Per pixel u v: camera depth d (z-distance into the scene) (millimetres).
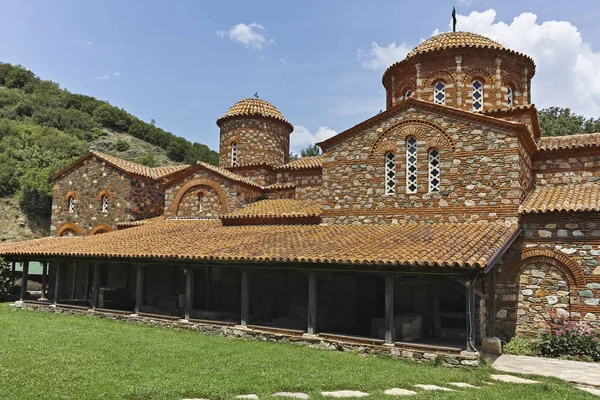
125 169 26172
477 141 15859
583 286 14383
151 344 13055
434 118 16594
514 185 15164
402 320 14445
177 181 24375
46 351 11609
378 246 13648
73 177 28562
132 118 81188
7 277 24984
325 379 9648
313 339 13734
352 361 11570
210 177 23391
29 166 51188
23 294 21984
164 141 80500
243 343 13805
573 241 14641
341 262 12867
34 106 70438
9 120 63812
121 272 25469
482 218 15492
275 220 20125
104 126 76812
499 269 15531
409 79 20078
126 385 8812
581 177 17172
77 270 27219
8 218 45594
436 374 10555
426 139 16688
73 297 25359
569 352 13516
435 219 16219
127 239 20359
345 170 18125
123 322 17688
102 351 11891
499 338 14820
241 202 23141
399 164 17109
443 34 20109
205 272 22297
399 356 12320
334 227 17500
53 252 20047
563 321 14555
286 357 11789
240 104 27344
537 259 15094
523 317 15125
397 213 16906
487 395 8812
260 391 8727
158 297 21891
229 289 21688
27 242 24859
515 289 15289
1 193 47406
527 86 19984
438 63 19031
